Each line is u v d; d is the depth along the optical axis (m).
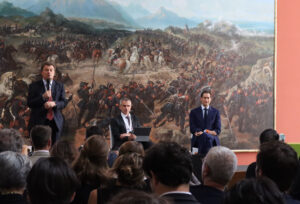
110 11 9.93
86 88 9.53
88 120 9.49
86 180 3.46
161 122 10.20
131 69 10.01
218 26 11.02
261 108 11.22
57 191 2.09
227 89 10.95
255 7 11.36
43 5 9.29
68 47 9.44
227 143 10.84
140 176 3.16
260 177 1.82
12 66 8.95
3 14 8.95
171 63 10.44
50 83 7.43
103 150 3.55
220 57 10.95
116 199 1.30
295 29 11.62
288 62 11.57
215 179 2.89
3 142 3.74
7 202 2.43
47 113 7.22
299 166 2.96
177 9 10.66
